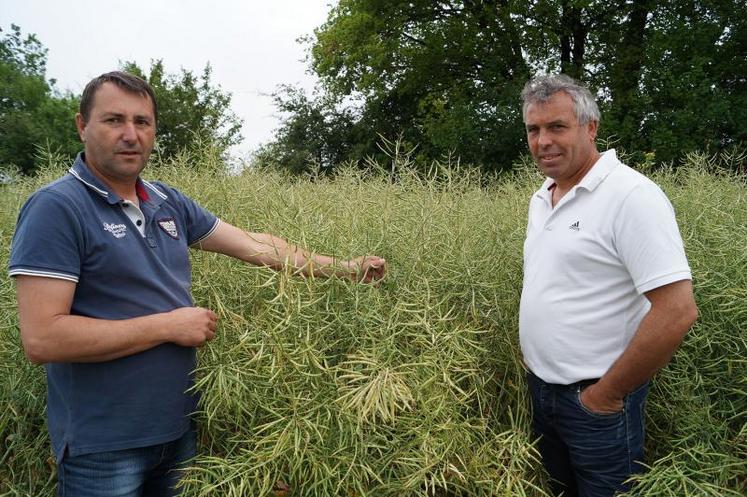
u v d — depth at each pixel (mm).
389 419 2082
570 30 14391
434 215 2945
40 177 4098
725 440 2398
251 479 2057
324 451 2006
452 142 12000
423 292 2432
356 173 4086
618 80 13000
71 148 12562
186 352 2092
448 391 2189
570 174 2314
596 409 2180
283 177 4500
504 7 14477
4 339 2490
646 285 2002
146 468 2047
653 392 2658
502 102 12359
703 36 12539
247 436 2182
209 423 2117
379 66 15367
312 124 15836
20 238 1824
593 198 2170
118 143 1937
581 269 2184
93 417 1928
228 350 2182
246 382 2109
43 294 1808
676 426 2521
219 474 2092
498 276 2750
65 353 1818
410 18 15984
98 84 1950
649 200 2035
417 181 3322
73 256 1858
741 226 2891
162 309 2033
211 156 3465
